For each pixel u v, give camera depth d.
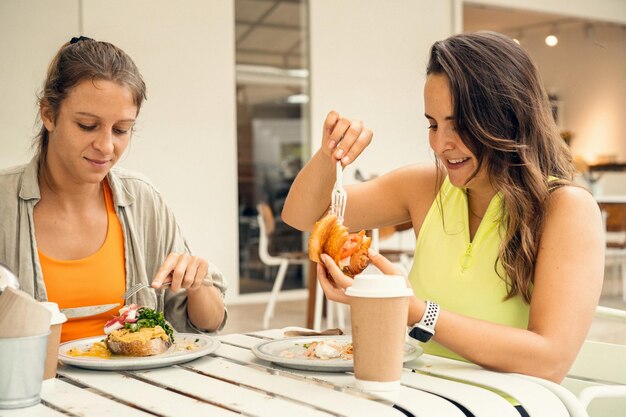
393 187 1.67
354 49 6.46
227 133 5.83
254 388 1.04
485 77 1.27
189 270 1.39
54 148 1.45
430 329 1.14
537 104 1.32
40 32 5.09
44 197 1.55
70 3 5.18
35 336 0.95
